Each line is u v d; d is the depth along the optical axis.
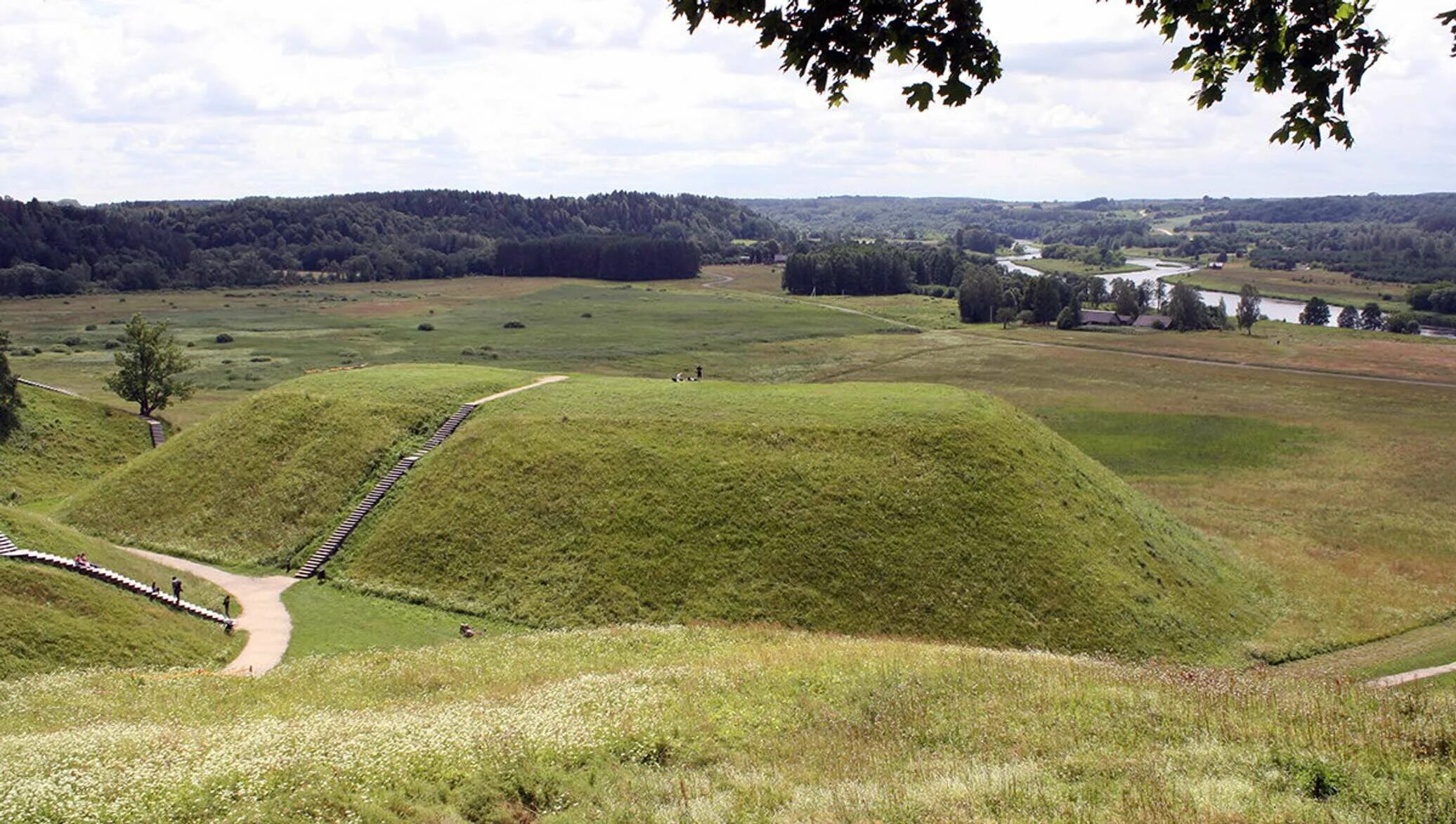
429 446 69.06
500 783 22.42
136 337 107.25
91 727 29.00
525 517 59.84
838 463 60.97
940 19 13.51
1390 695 25.67
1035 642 50.09
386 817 20.58
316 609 53.78
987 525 56.44
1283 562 66.50
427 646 46.78
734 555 55.41
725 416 67.19
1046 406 124.69
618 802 21.00
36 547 50.81
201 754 23.98
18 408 94.19
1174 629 52.34
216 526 64.62
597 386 76.19
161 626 47.56
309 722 27.91
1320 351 170.62
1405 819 16.67
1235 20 14.36
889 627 50.88
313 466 68.12
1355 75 13.48
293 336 187.75
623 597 53.47
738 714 27.48
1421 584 62.09
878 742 24.27
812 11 13.53
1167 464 96.44
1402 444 103.56
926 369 154.25
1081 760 20.80
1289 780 18.75
